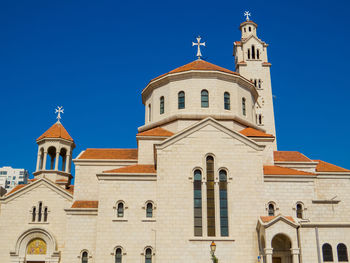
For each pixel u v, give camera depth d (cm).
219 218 3981
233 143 4247
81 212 4328
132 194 4200
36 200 4922
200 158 4188
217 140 4253
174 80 5175
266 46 8194
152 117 5294
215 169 4156
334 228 3662
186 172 4134
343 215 4147
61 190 4956
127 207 4147
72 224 4284
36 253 4725
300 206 4188
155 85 5362
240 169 4162
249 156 4212
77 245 4219
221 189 4116
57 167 5681
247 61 7969
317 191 4925
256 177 4141
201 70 5072
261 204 4047
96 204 4531
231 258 3834
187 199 4041
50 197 4934
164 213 3981
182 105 5053
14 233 4794
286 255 3884
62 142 5816
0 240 4756
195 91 5041
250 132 4869
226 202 4066
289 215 4125
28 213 4869
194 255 3838
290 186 4222
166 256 3834
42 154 5909
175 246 3866
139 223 4091
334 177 5006
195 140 4244
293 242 3600
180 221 3956
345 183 4991
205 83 5084
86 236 4253
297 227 3669
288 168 4566
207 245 3869
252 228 3953
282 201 4172
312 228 3653
